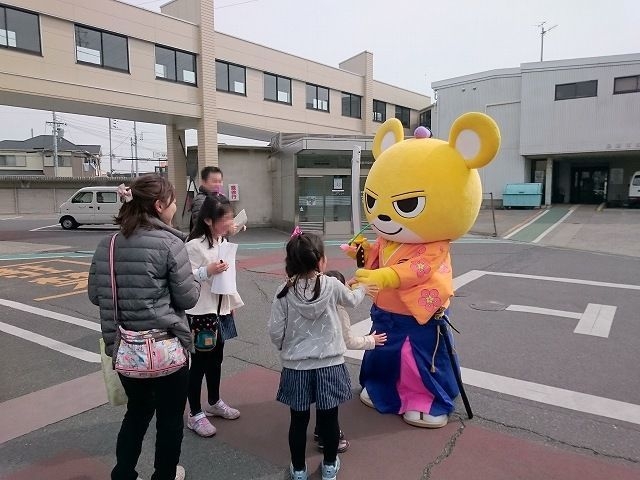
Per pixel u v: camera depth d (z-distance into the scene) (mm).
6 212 30922
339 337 2539
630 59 20281
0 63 12859
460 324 5434
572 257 10133
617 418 3242
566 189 25547
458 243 12539
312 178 15664
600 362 4246
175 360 2227
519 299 6570
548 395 3598
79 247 12953
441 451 2863
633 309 6012
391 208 3080
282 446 2947
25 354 4625
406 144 3207
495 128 2934
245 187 18812
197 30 17500
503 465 2707
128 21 15523
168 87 16797
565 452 2834
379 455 2822
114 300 2184
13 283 8125
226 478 2631
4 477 2656
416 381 3205
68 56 14195
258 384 3863
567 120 21688
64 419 3324
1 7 12789
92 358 4500
